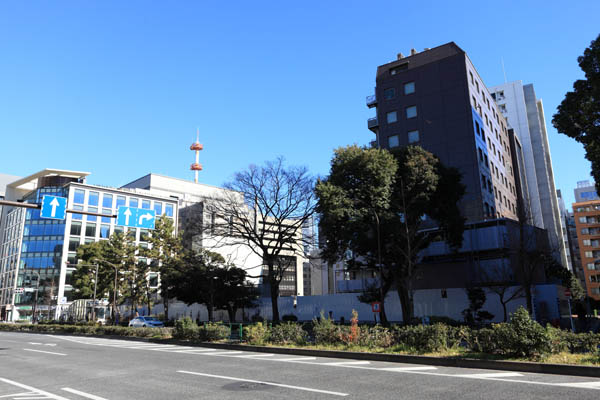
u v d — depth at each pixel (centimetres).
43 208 1513
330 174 2744
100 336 2886
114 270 4781
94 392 850
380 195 2536
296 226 3444
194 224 3594
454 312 3369
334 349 1400
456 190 2791
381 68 5447
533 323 1049
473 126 4538
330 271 7588
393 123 5050
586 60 1914
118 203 7944
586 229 8331
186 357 1452
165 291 4600
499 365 1001
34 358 1558
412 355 1177
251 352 1590
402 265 2870
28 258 7369
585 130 1947
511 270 3253
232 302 4494
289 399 721
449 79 4806
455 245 2958
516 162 6266
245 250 7031
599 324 3066
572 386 762
